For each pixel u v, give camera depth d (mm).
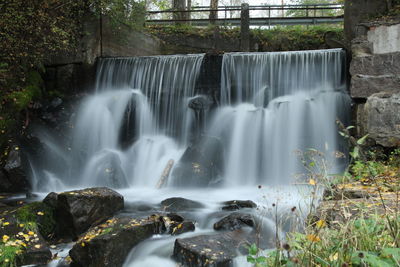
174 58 10523
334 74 9320
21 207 5852
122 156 10078
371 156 7145
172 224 5520
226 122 9891
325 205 3996
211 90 10234
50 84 10562
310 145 9117
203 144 9273
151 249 4945
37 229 5344
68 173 9039
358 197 4457
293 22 16953
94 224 5754
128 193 8305
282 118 9438
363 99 7992
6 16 8727
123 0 11648
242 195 7938
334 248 2643
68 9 10141
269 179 9258
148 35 13156
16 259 4648
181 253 4484
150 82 10641
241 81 10148
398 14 8062
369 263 2330
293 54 9734
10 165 7844
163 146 10062
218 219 6059
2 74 8859
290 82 9773
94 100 10578
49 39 9750
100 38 11016
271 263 2746
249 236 5012
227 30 15109
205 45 14984
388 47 7691
